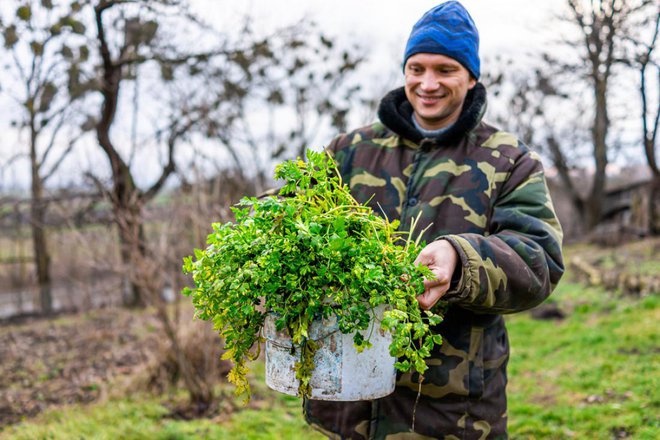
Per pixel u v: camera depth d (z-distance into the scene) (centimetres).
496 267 151
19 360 608
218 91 812
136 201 507
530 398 463
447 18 185
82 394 492
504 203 179
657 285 714
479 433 179
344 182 201
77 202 839
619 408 405
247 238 140
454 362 176
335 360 141
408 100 202
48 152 817
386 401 181
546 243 166
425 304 142
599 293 794
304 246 136
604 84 895
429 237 183
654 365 477
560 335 638
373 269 131
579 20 782
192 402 438
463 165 186
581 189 1997
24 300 954
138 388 471
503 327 193
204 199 458
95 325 744
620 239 1241
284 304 137
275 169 152
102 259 494
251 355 149
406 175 193
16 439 379
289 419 416
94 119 788
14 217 890
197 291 143
